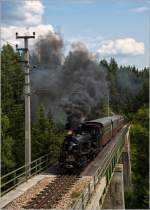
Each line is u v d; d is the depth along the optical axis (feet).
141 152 221.87
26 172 73.82
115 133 157.89
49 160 97.81
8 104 128.36
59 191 65.10
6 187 108.78
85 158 84.28
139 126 247.70
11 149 115.96
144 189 174.70
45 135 127.54
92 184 65.05
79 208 50.47
